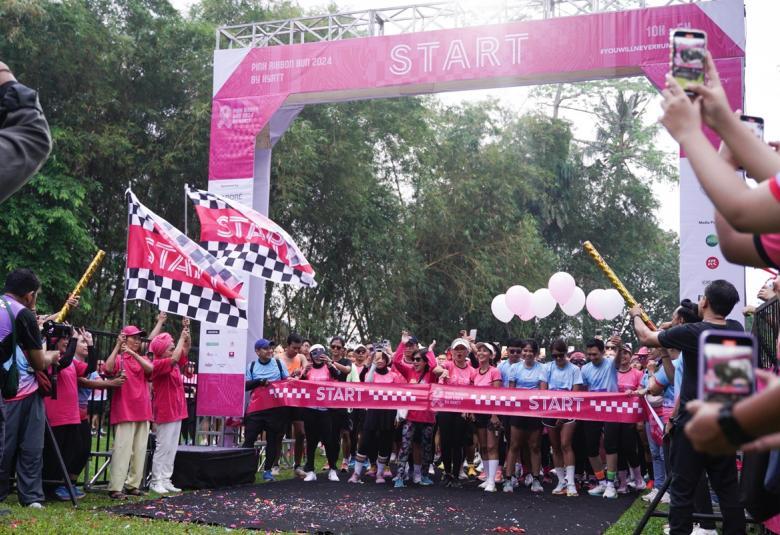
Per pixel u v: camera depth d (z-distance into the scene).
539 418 11.23
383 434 11.86
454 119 30.38
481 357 12.06
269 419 11.67
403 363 12.05
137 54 20.88
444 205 27.61
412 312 27.67
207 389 13.07
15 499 8.47
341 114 23.09
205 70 21.02
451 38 12.80
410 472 12.59
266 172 14.29
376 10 13.42
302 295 23.70
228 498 9.45
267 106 13.61
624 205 39.22
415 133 26.03
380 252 23.98
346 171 23.00
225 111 13.80
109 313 21.83
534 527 8.06
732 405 1.82
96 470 10.21
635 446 11.27
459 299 27.53
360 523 8.04
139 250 9.70
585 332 36.72
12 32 18.17
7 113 2.79
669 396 9.77
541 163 35.44
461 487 11.43
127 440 9.13
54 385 8.08
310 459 11.80
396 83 13.02
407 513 8.74
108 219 21.38
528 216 30.78
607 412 10.55
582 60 12.18
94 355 9.27
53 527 6.53
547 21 12.38
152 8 22.12
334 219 23.23
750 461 2.82
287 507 8.90
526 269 28.55
